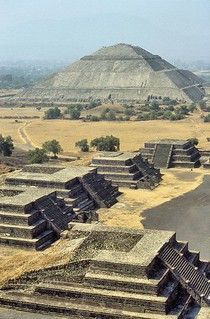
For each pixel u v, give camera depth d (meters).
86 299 47.94
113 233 56.91
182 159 121.62
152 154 124.12
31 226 65.25
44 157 124.50
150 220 79.81
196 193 96.31
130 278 47.44
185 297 48.78
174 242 55.69
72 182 83.50
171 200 91.81
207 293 50.00
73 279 49.62
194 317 46.72
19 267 57.31
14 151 151.62
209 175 111.75
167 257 50.94
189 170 117.69
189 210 85.12
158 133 176.00
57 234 67.44
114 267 48.34
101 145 141.00
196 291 48.97
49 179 82.38
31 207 67.88
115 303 46.72
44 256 58.16
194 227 75.81
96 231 57.75
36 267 54.06
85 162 114.50
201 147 142.38
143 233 56.09
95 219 77.62
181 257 52.41
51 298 49.53
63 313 48.19
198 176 111.19
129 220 79.88
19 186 81.56
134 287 46.78
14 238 64.81
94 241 55.66
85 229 60.53
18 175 87.00
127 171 102.00
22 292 51.03
